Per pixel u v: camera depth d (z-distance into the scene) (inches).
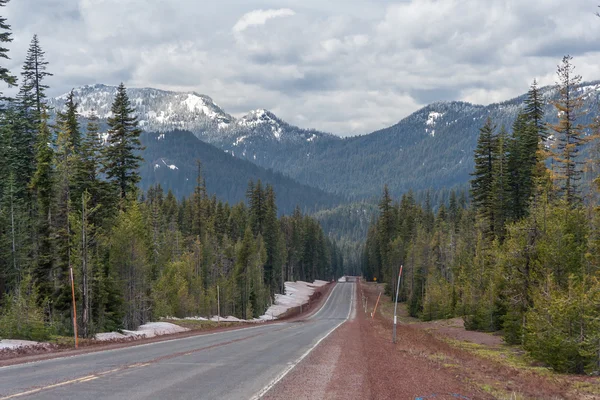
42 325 1101.1
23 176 1815.9
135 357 740.0
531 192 2081.7
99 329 1464.1
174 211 4507.9
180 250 3203.7
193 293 2748.5
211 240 3558.1
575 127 1689.2
